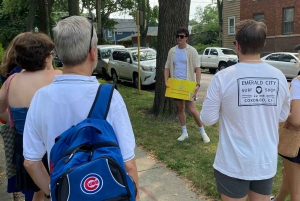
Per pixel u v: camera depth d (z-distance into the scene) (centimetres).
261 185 196
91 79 144
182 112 495
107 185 122
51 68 224
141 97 909
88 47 142
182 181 362
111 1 3341
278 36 2070
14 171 229
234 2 2322
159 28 620
